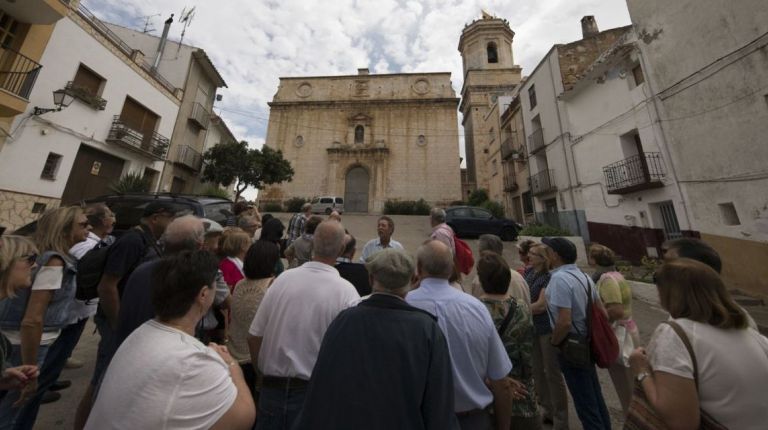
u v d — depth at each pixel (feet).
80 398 10.38
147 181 41.55
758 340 4.61
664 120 28.89
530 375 7.55
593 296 9.05
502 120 71.20
